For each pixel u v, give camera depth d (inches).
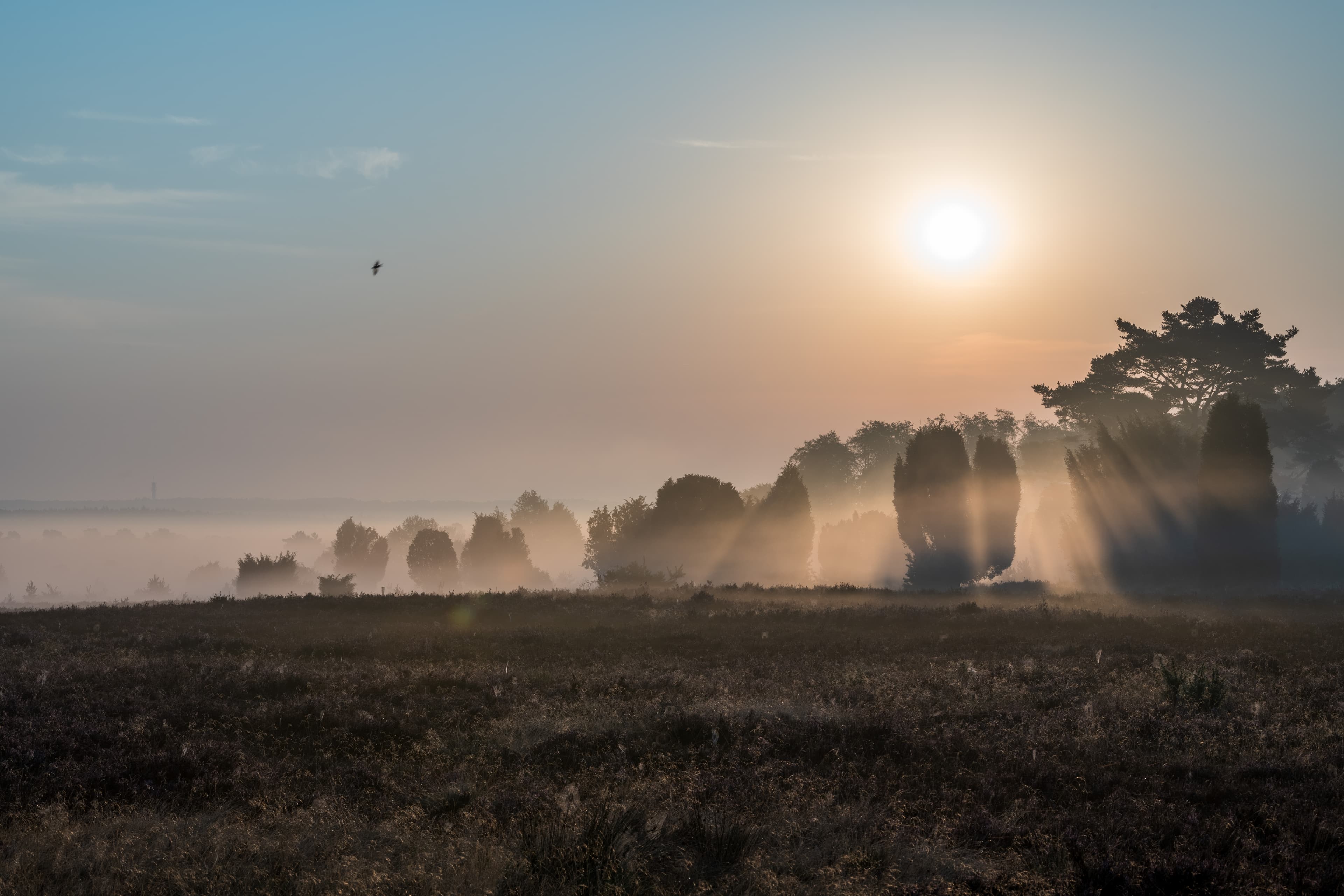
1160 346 3024.1
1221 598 1434.5
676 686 633.6
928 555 2170.3
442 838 316.2
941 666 732.0
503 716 541.0
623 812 321.7
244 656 840.3
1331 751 419.2
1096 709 520.1
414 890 266.8
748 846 300.8
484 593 1624.0
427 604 1408.7
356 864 286.4
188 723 526.6
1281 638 889.5
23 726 493.0
